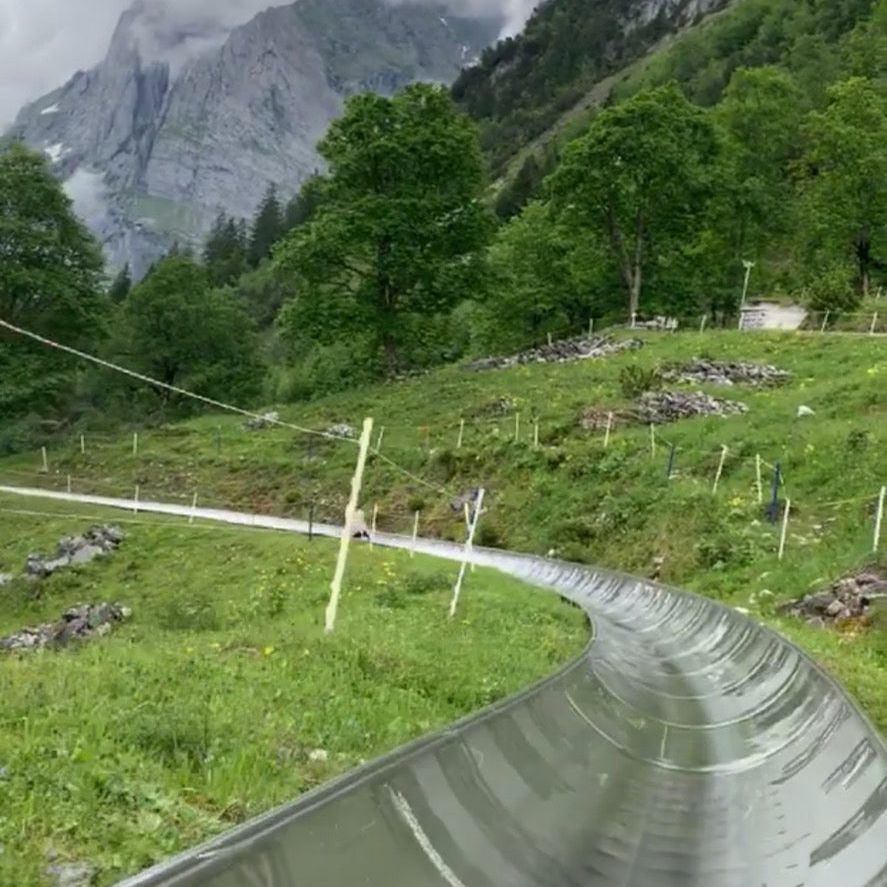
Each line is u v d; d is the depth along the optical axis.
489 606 25.34
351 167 72.56
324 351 98.44
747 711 14.71
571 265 84.75
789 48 183.75
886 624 21.92
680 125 78.88
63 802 7.27
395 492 51.41
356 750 10.18
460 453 50.91
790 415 42.41
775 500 32.75
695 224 81.12
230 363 98.56
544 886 7.27
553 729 10.69
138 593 36.97
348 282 75.88
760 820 9.31
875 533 27.17
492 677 14.81
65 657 14.16
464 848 7.03
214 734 9.52
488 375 66.25
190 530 45.25
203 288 98.06
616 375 58.09
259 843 5.33
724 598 28.59
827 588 25.22
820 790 9.10
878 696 15.34
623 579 31.30
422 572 31.97
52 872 6.32
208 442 66.75
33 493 59.16
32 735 8.67
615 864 8.16
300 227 74.31
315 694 12.09
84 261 78.00
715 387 50.94
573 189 79.56
